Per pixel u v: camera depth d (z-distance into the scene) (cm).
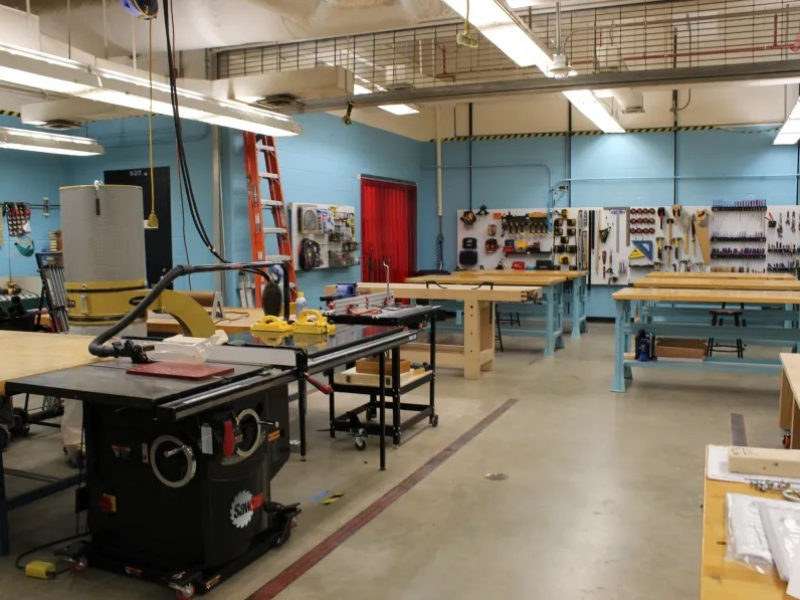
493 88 626
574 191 1017
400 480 357
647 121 974
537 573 258
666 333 549
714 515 132
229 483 245
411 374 446
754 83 606
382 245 978
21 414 450
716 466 159
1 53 327
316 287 822
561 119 1017
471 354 610
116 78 391
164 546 246
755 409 502
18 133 541
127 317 250
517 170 1048
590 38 721
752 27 689
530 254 1030
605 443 419
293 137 775
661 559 269
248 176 679
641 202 986
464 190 1081
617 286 994
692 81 583
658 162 975
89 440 252
